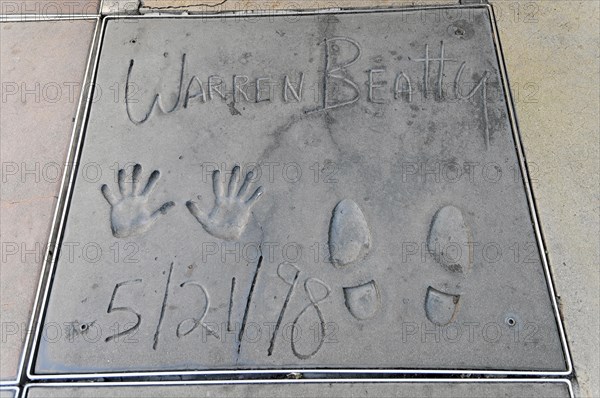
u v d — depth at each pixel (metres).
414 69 1.62
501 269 1.32
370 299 1.30
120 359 1.25
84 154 1.52
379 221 1.39
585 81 1.60
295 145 1.51
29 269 1.37
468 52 1.65
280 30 1.72
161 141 1.53
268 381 1.22
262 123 1.55
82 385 1.23
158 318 1.29
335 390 1.21
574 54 1.65
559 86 1.59
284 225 1.39
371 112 1.55
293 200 1.43
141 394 1.22
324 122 1.54
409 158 1.48
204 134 1.54
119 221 1.42
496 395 1.20
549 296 1.30
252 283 1.32
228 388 1.22
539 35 1.68
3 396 1.23
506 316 1.27
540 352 1.24
